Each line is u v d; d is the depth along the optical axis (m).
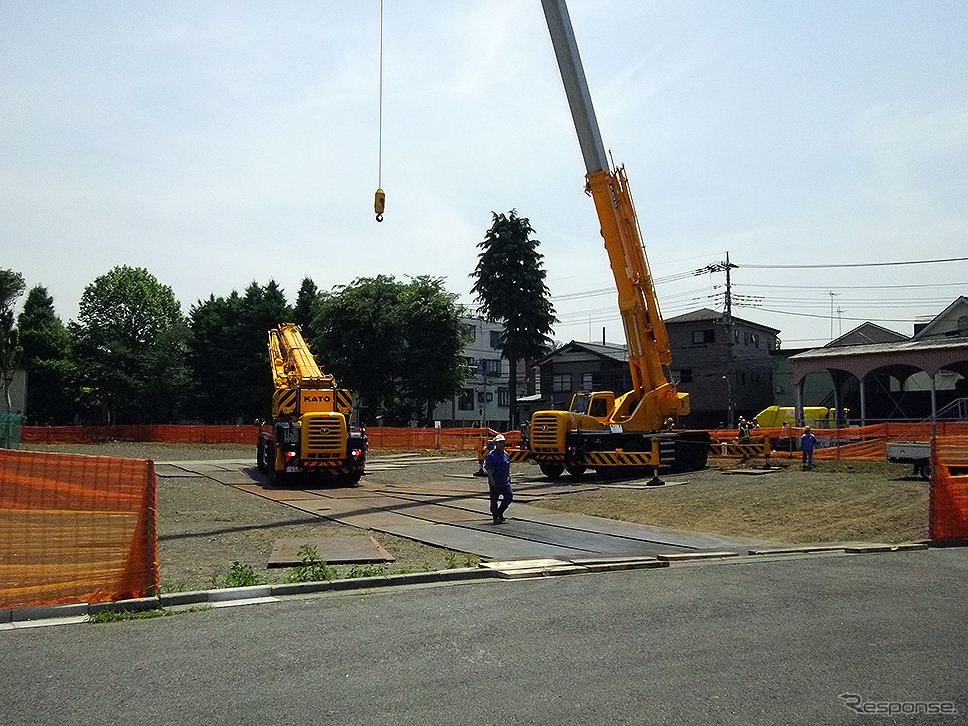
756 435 34.31
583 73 21.27
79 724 4.97
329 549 12.20
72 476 8.52
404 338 56.66
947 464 16.16
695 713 5.09
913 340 44.12
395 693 5.50
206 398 67.00
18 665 6.28
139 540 8.73
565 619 7.72
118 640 7.07
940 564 11.25
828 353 41.72
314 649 6.67
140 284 79.25
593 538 13.73
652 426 25.36
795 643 6.78
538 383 66.88
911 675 5.88
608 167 22.61
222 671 6.05
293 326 29.69
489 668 6.07
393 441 45.12
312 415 23.88
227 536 14.00
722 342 55.94
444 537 13.70
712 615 7.86
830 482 23.17
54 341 74.38
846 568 10.89
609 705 5.25
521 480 25.75
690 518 16.52
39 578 8.27
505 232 50.59
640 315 24.25
